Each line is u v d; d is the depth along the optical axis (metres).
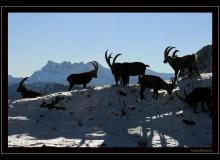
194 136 26.91
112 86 37.31
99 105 34.47
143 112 32.75
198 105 32.88
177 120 29.75
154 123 29.95
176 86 36.19
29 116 34.38
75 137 27.81
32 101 36.66
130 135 27.44
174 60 37.22
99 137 27.08
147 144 25.06
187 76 39.84
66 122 32.34
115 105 34.31
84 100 35.25
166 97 34.53
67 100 35.50
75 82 39.47
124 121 31.14
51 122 32.72
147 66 38.34
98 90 36.56
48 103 35.56
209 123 29.22
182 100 32.53
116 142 25.67
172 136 27.05
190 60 36.84
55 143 25.64
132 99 35.34
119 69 37.91
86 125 31.11
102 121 31.62
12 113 35.06
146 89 37.22
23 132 30.53
